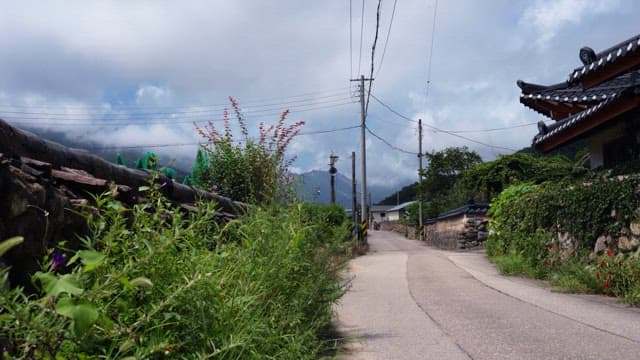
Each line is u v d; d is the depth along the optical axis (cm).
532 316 680
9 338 171
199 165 1077
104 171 406
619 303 797
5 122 300
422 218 4984
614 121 1185
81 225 303
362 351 490
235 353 249
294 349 317
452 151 4747
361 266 1577
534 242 1365
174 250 261
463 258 1962
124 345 192
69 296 175
